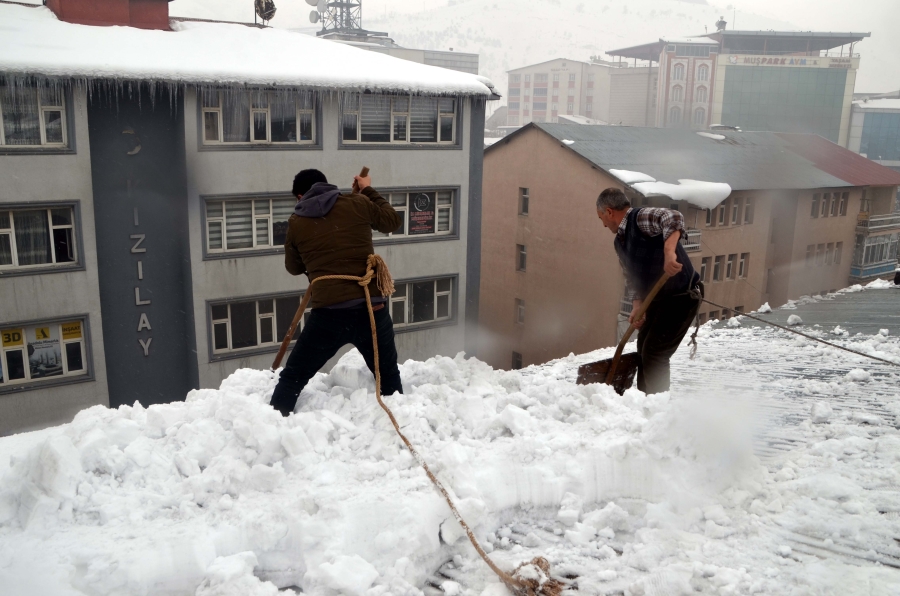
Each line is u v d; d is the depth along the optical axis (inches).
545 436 129.4
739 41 3516.2
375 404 136.0
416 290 1023.6
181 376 900.6
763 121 3422.7
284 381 146.3
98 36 828.6
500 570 97.5
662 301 187.3
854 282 1700.3
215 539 98.0
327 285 145.6
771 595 91.7
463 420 137.8
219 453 121.0
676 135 1541.6
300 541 99.1
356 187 162.1
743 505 115.0
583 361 265.9
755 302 1453.0
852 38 3282.5
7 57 708.0
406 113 954.1
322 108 880.3
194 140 815.1
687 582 94.0
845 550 101.8
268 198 877.8
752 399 178.2
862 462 130.5
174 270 866.1
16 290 757.9
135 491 110.5
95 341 810.8
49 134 753.6
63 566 93.0
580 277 1286.9
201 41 885.8
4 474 120.1
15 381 779.4
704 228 1317.7
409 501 105.2
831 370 223.1
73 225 781.3
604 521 110.8
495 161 1428.4
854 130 3248.0
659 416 129.8
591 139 1343.5
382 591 91.7
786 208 1528.1
